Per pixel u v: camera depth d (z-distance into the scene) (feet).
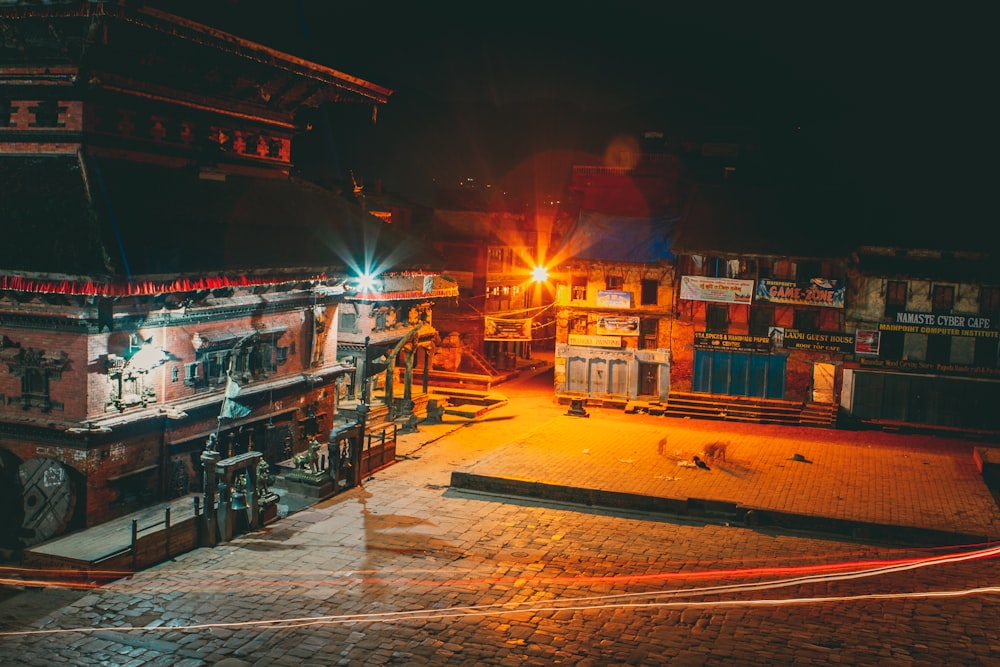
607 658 67.26
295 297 121.49
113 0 89.25
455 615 74.79
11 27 94.32
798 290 161.07
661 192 186.60
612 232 173.88
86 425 89.35
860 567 89.04
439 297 162.61
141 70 102.12
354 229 138.31
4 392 93.35
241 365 113.19
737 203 172.35
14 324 92.32
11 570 82.28
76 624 71.67
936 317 155.02
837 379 160.45
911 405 157.28
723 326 166.71
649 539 96.68
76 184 94.32
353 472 113.09
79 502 89.40
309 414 126.52
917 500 109.29
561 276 175.11
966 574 87.15
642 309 171.53
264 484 97.71
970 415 154.40
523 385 199.21
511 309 218.18
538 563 88.07
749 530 101.19
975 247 153.89
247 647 68.13
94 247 88.17
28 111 98.43
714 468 122.93
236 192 117.60
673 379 169.37
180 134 110.32
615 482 112.98
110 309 90.38
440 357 198.90
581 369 176.14
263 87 121.70
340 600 77.41
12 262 88.02
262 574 83.20
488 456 125.39
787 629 73.05
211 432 106.42
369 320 146.00
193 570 83.87
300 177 139.03
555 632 71.77
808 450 136.67
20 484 89.40
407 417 151.33
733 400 165.27
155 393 98.58
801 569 88.17
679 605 77.87
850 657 68.03
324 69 123.65
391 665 65.62
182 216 102.83
